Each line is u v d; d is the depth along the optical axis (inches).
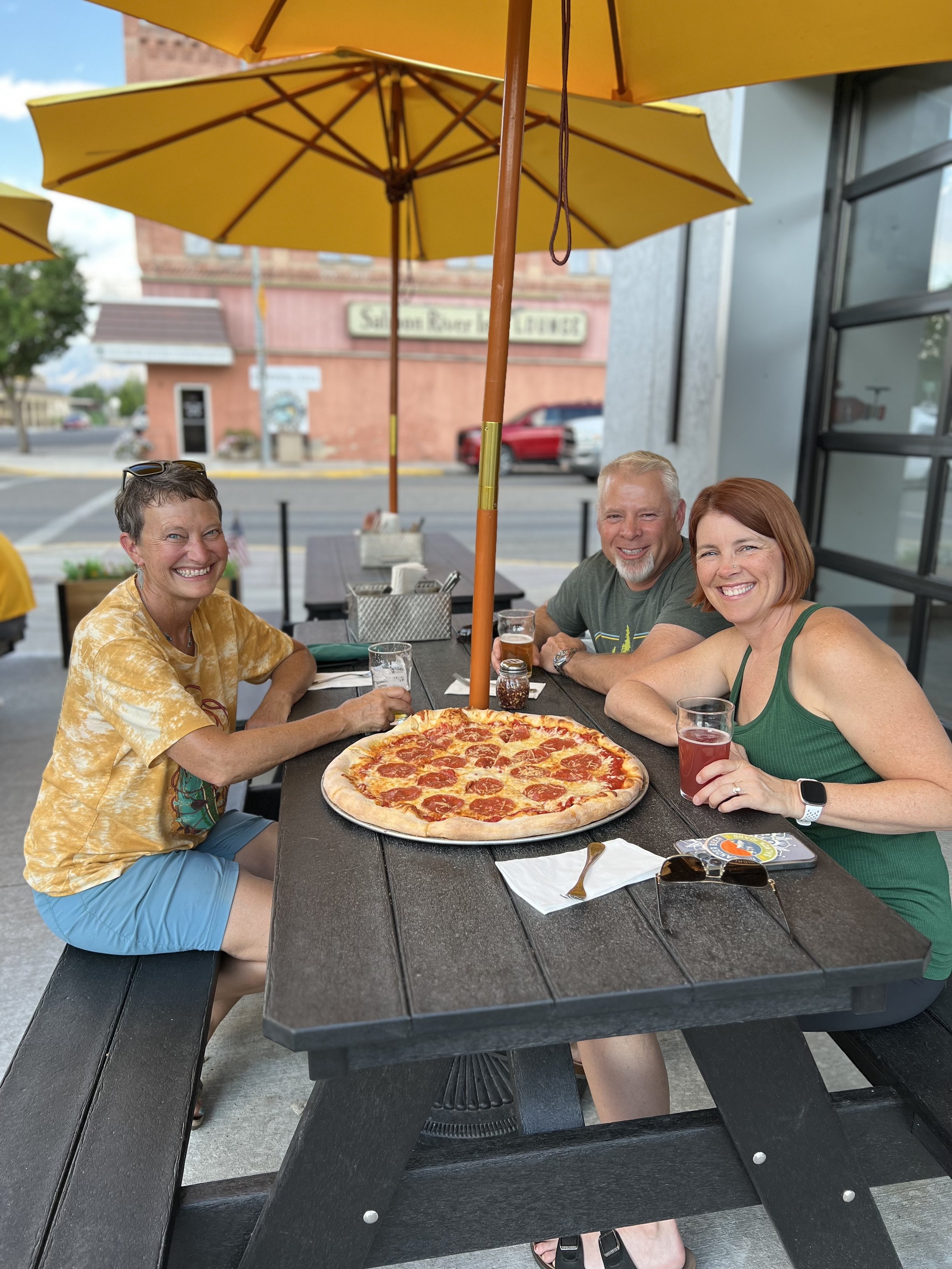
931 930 60.8
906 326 160.2
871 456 171.0
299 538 438.0
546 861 52.7
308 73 132.5
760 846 53.7
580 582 110.3
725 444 185.9
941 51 76.5
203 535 68.7
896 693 57.9
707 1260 64.0
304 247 177.2
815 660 60.6
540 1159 51.5
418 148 155.9
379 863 53.5
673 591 96.7
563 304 1012.5
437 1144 70.8
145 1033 58.7
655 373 221.0
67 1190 46.6
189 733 64.4
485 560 76.2
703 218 189.3
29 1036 58.3
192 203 155.5
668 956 43.9
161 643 71.2
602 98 90.5
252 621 84.7
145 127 130.9
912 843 61.6
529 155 139.0
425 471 887.7
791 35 77.5
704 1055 50.0
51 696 187.3
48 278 1002.1
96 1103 52.3
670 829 57.5
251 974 71.7
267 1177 51.3
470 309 988.6
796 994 44.3
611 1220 53.3
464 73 93.3
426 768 66.2
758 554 62.4
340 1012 39.8
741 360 182.2
